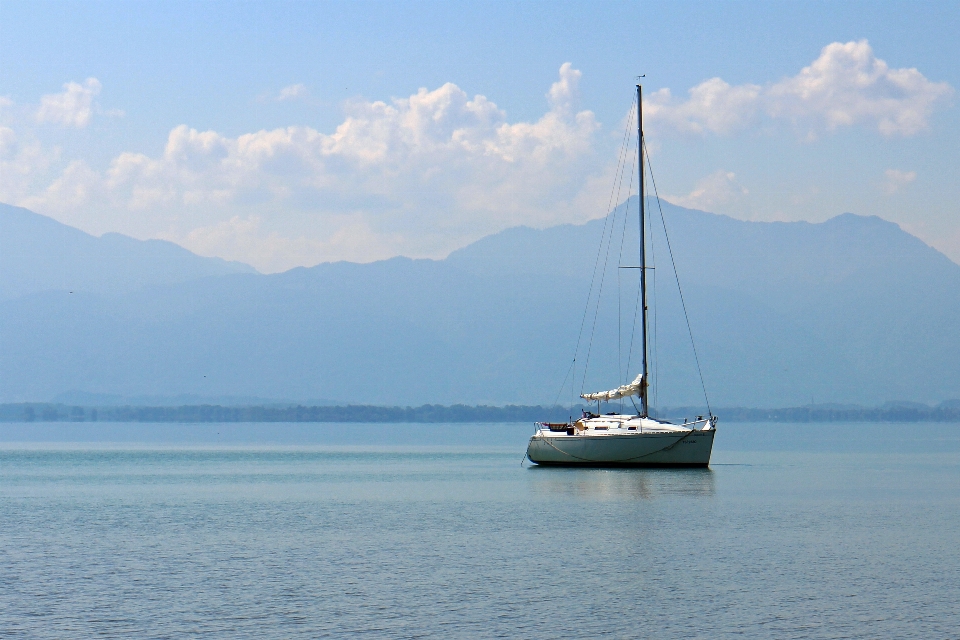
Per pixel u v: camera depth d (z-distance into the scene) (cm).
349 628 4125
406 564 5456
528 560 5553
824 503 8331
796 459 16025
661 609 4412
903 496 9056
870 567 5328
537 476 10756
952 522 7094
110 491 10281
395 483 11075
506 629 4109
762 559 5569
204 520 7494
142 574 5238
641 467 10769
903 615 4312
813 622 4206
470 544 6134
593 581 4975
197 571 5303
